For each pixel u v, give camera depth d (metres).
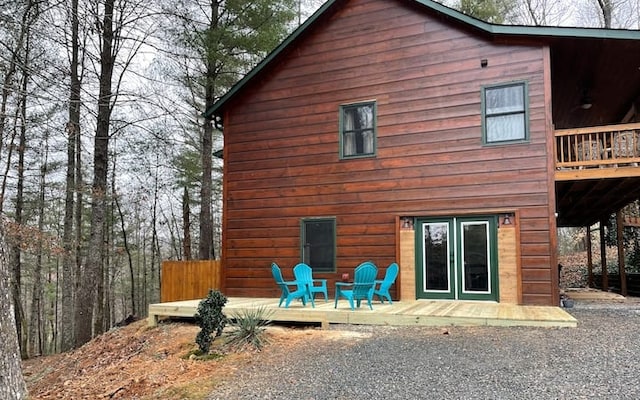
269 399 4.47
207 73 15.11
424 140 9.73
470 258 9.27
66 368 8.93
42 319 22.34
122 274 26.56
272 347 6.48
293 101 11.09
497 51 9.32
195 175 18.77
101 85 11.40
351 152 10.43
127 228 22.69
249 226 11.23
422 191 9.66
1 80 9.45
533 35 8.92
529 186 8.84
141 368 6.47
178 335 7.84
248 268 11.13
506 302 8.84
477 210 9.15
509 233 8.93
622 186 10.04
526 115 8.96
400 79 10.08
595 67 9.92
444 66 9.71
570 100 12.00
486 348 5.68
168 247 27.16
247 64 15.12
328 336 6.88
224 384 5.10
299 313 7.81
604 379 4.34
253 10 14.28
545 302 8.53
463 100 9.48
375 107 10.23
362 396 4.30
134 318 13.62
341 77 10.66
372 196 10.10
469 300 9.18
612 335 6.10
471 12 18.52
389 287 9.01
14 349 4.37
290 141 11.02
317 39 11.00
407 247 9.72
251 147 11.41
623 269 12.45
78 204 16.73
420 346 5.95
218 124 12.35
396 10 10.26
